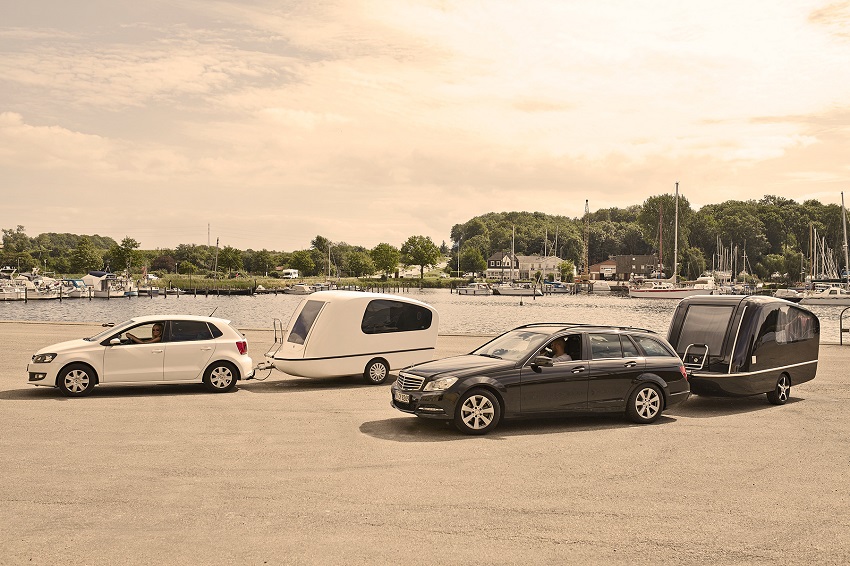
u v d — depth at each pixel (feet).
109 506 23.49
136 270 488.02
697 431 37.24
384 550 19.94
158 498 24.44
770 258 573.74
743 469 29.35
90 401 44.55
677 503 24.68
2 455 30.17
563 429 37.47
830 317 226.58
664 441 34.68
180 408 42.42
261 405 43.91
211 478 27.02
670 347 41.50
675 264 380.78
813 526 22.40
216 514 22.84
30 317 218.59
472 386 35.68
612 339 39.83
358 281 581.53
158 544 20.15
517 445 33.47
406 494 25.31
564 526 22.17
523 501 24.68
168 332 48.44
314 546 20.16
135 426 36.78
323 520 22.41
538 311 274.98
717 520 22.93
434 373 36.19
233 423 37.93
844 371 62.80
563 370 37.65
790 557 19.83
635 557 19.71
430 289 568.00
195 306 306.96
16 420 37.86
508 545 20.49
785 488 26.66
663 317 241.14
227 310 277.85
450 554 19.71
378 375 53.67
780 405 46.19
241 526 21.75
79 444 32.42
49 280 388.57
